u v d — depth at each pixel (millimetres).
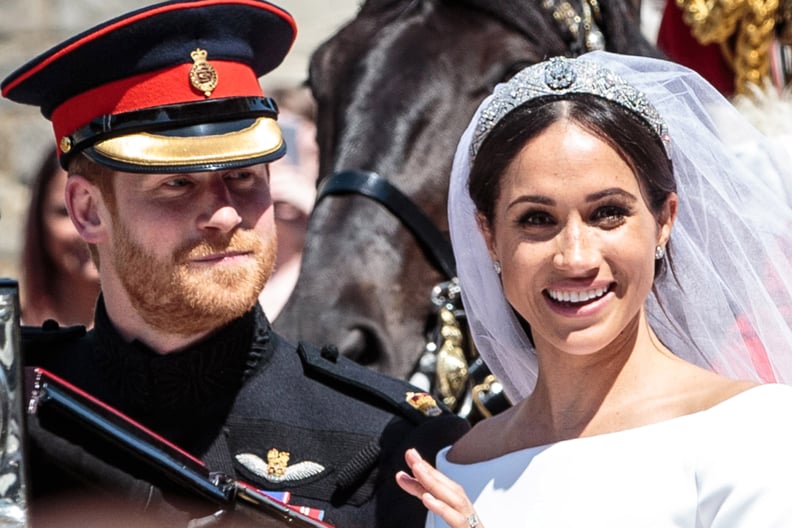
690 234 6844
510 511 6297
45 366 7383
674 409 6234
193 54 7066
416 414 7129
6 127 16500
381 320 8281
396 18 9266
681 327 6898
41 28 17141
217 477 6445
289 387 7258
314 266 8383
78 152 7098
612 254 6164
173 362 7070
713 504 5914
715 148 6918
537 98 6289
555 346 6336
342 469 7031
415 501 6910
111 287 7121
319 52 9258
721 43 10852
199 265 6859
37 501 6414
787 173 7266
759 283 6887
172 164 6844
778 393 6035
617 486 6074
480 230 6773
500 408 8172
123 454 6395
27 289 10703
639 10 9555
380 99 8875
